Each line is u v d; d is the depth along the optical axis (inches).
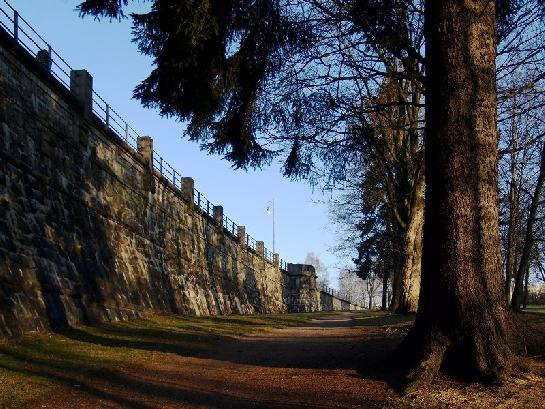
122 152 932.0
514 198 782.5
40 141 647.1
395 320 902.4
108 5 406.3
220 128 472.1
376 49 468.1
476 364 316.5
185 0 360.5
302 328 1020.5
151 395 343.6
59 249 653.9
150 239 1054.4
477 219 333.1
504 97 467.5
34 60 625.0
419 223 970.7
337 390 335.6
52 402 307.7
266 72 461.4
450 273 333.1
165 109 446.0
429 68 352.5
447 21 341.7
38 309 556.7
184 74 410.6
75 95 769.6
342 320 1392.7
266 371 431.8
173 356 520.1
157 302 1000.2
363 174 952.9
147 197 1050.1
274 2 426.6
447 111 339.9
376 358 411.8
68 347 495.8
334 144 497.4
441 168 340.8
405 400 297.4
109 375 400.5
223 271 1605.6
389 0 423.2
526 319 529.7
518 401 278.8
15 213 568.1
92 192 800.3
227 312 1537.9
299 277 2859.3
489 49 342.6
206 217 1473.9
